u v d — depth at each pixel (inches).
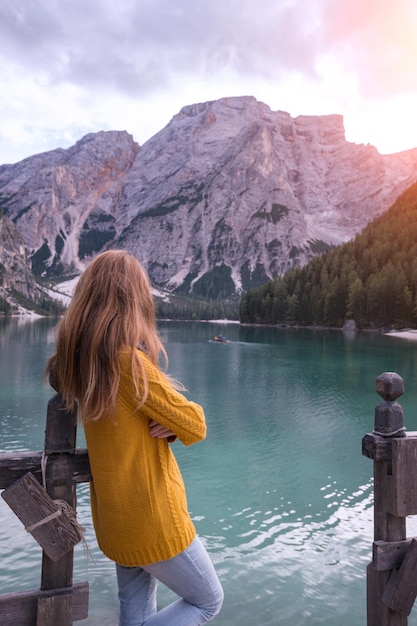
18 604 88.9
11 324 5196.9
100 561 251.8
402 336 3639.3
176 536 80.7
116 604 204.1
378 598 115.2
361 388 1058.7
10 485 89.7
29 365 1392.7
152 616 89.5
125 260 86.0
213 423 687.1
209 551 278.8
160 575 83.0
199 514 344.5
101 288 82.4
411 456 110.7
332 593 225.3
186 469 461.4
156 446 82.6
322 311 5226.4
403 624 112.8
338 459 499.8
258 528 318.0
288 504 367.2
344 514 346.6
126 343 79.4
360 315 4680.1
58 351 84.5
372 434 116.3
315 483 420.8
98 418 77.5
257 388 1056.2
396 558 112.3
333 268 5590.6
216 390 1025.5
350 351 2196.1
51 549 88.0
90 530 299.9
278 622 197.6
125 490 79.0
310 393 986.7
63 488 92.4
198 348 2402.8
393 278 4360.2
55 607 89.4
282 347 2470.5
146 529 79.1
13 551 265.9
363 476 442.3
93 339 78.1
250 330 4926.2
